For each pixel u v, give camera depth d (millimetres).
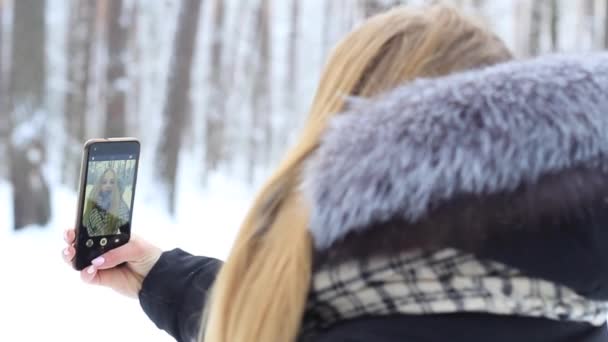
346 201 697
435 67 809
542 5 9344
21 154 7789
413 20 844
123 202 1275
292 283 774
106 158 1244
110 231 1265
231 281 854
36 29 8125
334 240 721
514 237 688
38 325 3615
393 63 826
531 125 668
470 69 794
